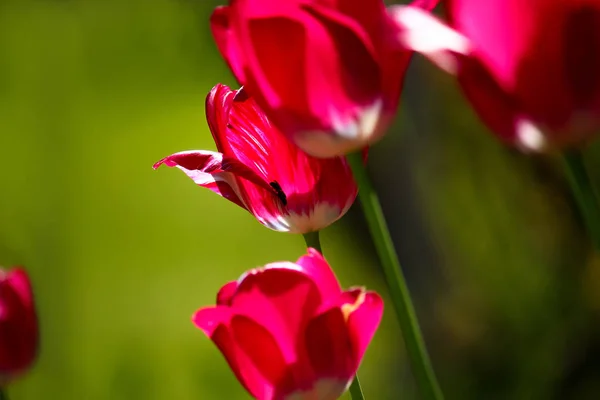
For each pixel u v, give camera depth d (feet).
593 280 7.48
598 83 2.33
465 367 8.06
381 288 10.94
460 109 8.44
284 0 2.44
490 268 8.02
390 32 2.32
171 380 12.28
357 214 11.19
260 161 2.77
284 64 2.46
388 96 2.48
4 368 3.67
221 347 2.67
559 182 7.63
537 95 2.34
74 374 12.32
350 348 2.65
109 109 17.57
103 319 13.26
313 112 2.48
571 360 7.42
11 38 18.52
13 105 17.71
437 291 8.58
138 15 18.30
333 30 2.45
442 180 8.67
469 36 2.34
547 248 7.73
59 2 18.80
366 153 2.62
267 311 2.64
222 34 2.53
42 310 13.34
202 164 2.73
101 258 14.39
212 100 2.75
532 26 2.32
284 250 14.11
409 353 2.48
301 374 2.65
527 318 7.69
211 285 13.82
